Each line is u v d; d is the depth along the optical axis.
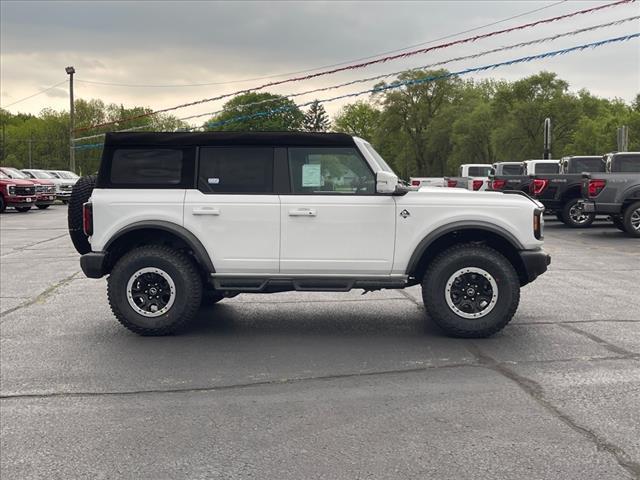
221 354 5.89
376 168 6.43
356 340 6.37
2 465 3.63
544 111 54.31
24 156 100.31
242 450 3.79
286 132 6.45
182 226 6.45
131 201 6.47
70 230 6.96
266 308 7.95
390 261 6.39
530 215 6.34
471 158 64.19
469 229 6.38
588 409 4.36
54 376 5.25
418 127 70.38
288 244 6.42
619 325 6.80
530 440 3.86
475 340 6.31
